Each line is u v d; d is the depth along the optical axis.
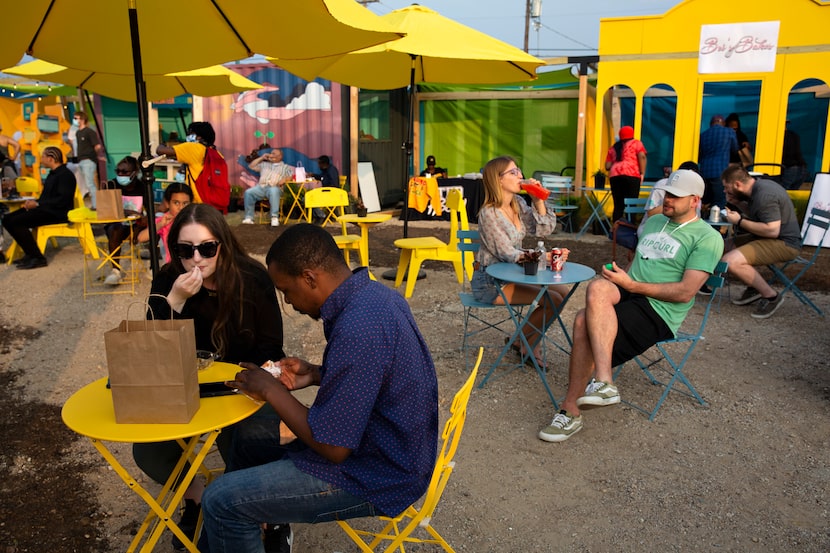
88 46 4.23
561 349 5.07
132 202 7.68
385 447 2.09
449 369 5.03
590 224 11.24
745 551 2.95
